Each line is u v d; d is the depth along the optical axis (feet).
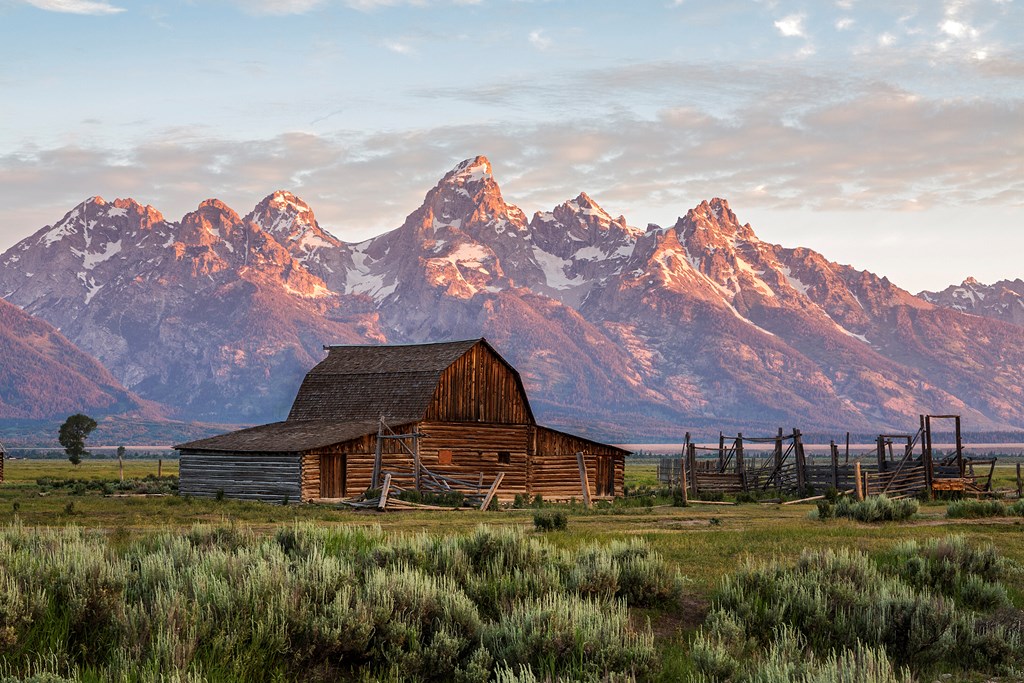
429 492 225.15
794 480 264.52
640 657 58.65
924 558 93.40
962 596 82.99
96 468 608.60
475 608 65.10
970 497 250.16
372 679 56.24
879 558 100.53
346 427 252.21
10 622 53.62
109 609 57.36
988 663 64.85
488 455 266.36
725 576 80.59
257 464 238.68
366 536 94.27
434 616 63.36
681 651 64.13
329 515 173.37
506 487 267.80
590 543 112.27
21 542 78.07
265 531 126.31
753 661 60.03
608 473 289.33
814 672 56.18
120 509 175.52
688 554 105.60
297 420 278.05
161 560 67.92
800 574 79.51
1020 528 146.00
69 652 54.39
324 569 66.23
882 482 245.45
